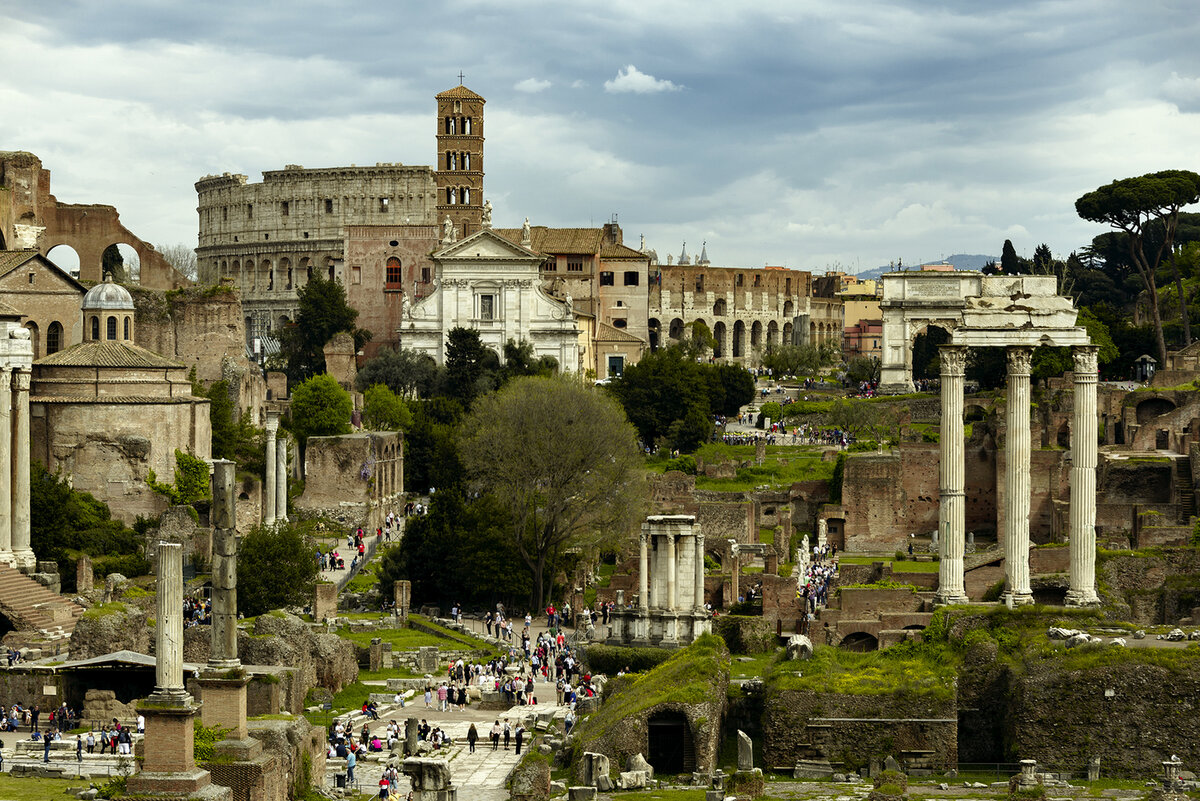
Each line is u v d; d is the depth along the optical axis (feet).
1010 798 277.64
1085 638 330.34
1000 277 374.02
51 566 506.07
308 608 517.96
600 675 422.41
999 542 609.83
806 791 296.71
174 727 269.85
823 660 347.15
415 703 433.07
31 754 341.00
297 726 315.78
